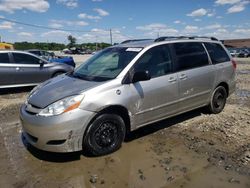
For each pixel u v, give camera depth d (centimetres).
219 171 388
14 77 982
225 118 619
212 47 624
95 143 419
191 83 548
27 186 354
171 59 521
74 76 496
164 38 544
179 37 575
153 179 368
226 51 666
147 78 450
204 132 536
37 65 1033
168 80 503
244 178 370
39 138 395
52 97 411
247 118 623
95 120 412
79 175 380
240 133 529
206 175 378
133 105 451
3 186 354
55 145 391
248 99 839
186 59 549
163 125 574
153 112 487
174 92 515
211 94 613
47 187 352
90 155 434
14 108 754
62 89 429
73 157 430
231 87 666
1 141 505
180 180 365
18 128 581
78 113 391
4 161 422
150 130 546
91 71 493
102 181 363
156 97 485
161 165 406
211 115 637
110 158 427
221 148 462
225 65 640
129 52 493
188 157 432
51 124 383
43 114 394
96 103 405
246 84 1152
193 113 651
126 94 440
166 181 363
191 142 489
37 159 428
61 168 399
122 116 455
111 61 497
